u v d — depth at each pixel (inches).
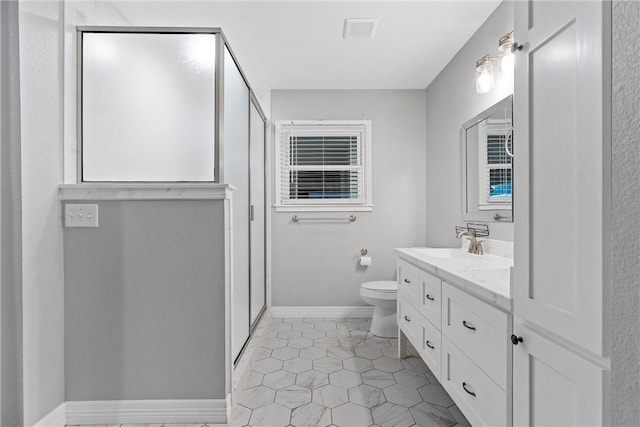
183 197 71.6
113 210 71.8
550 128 38.8
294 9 92.8
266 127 145.6
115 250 71.8
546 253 39.6
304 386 87.7
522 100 43.9
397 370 97.0
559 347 37.6
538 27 40.6
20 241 60.8
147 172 74.4
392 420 73.2
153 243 72.2
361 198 147.1
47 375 67.0
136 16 95.3
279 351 110.4
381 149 147.0
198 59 74.5
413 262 94.4
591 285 32.5
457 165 117.3
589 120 32.4
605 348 31.0
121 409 72.1
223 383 72.6
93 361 72.0
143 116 74.4
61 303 70.8
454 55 118.8
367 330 131.1
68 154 71.7
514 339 45.2
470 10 93.8
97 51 74.2
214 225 72.4
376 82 141.2
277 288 146.8
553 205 38.3
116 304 71.9
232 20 97.9
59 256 70.2
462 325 63.0
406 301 99.8
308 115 147.4
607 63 30.3
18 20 60.3
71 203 71.1
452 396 67.3
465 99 111.3
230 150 87.8
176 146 74.4
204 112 74.5
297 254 146.9
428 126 144.3
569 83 35.5
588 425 33.4
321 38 107.5
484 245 98.8
